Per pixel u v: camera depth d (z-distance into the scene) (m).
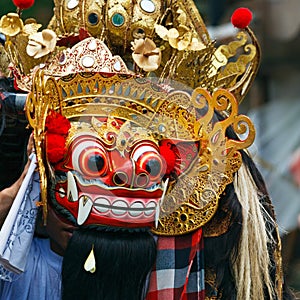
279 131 11.41
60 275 4.39
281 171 10.54
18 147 4.40
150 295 4.48
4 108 4.34
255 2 10.86
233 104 4.45
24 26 4.50
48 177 4.20
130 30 4.50
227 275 4.70
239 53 5.14
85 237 4.18
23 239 4.19
